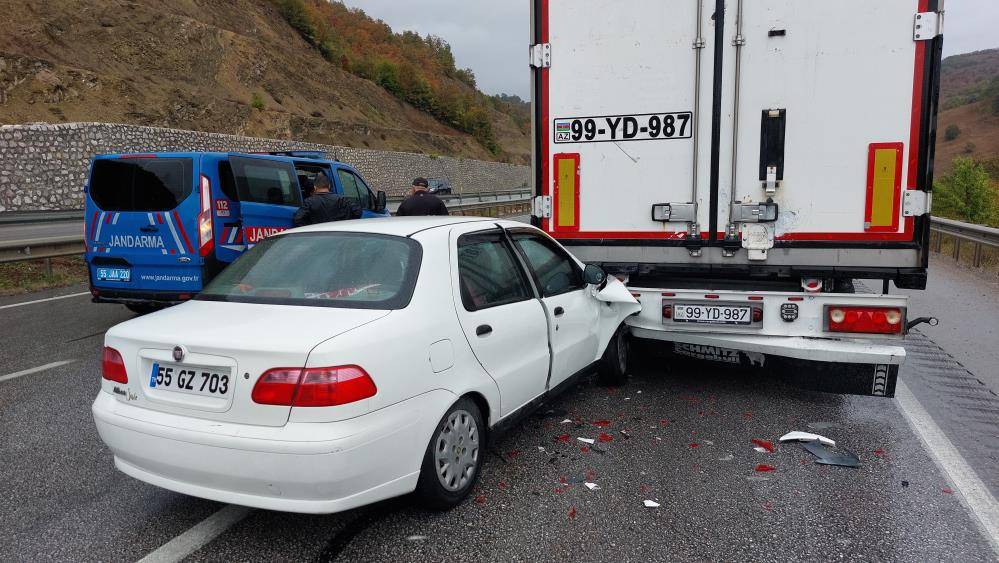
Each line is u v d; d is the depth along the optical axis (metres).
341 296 3.26
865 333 4.50
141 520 3.29
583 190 4.98
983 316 8.38
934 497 3.51
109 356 3.17
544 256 4.64
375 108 71.12
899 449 4.18
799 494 3.55
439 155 65.31
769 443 4.26
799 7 4.32
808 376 4.76
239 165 7.51
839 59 4.29
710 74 4.56
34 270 11.91
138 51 40.03
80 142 25.84
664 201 4.79
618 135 4.85
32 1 35.38
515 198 38.50
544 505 3.43
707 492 3.57
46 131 24.64
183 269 7.09
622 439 4.33
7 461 4.00
